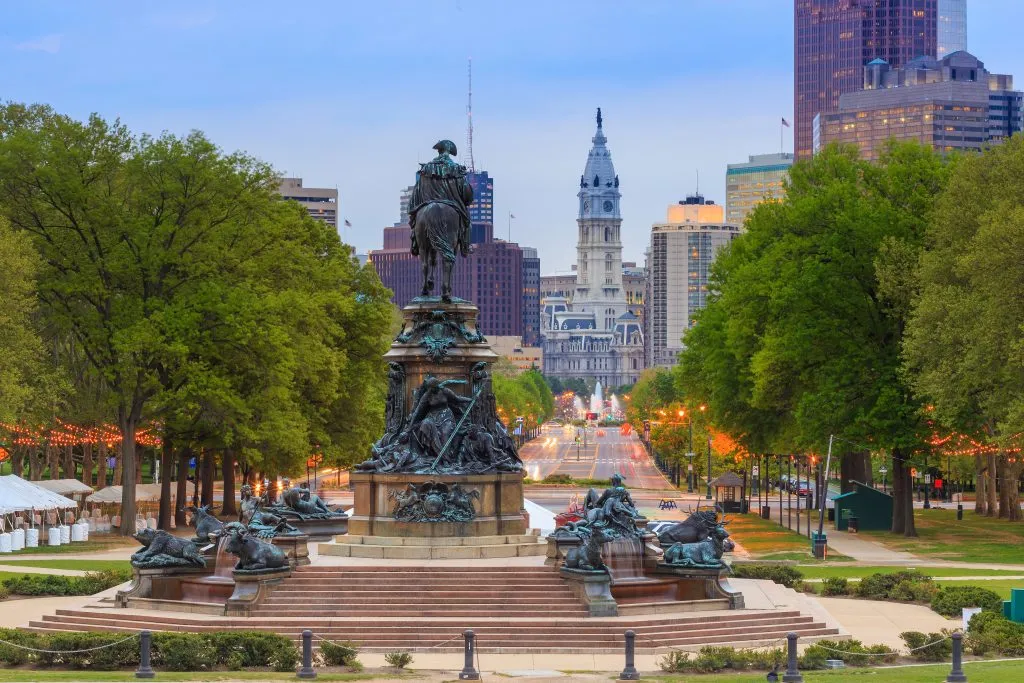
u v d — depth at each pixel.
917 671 45.91
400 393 67.38
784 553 92.88
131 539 97.31
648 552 60.53
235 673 46.06
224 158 99.75
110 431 116.81
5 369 87.88
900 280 98.75
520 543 64.25
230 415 100.06
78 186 94.19
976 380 87.06
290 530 60.47
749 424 126.00
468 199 70.06
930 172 105.62
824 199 106.00
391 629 53.44
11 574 73.44
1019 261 84.50
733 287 124.06
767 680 44.09
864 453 125.56
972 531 108.62
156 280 99.38
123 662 48.12
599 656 51.41
